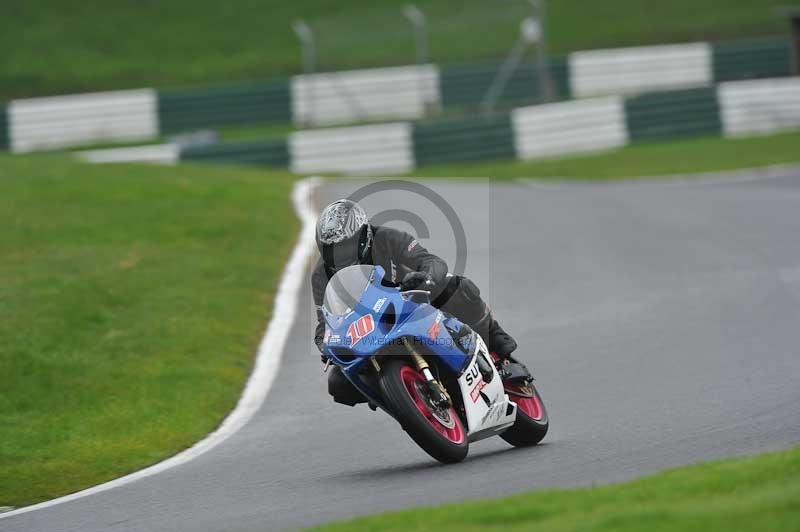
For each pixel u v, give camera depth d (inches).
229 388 1288.1
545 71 4028.1
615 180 3125.0
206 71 4461.1
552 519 611.5
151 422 1162.0
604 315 1528.1
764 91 3892.7
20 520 864.3
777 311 1453.0
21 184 2361.0
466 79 4023.1
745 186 2787.9
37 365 1320.1
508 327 1505.9
